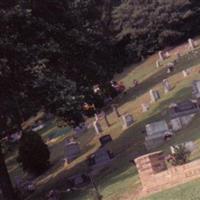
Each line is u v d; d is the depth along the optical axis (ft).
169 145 117.80
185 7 285.84
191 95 164.55
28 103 135.54
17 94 135.44
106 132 184.75
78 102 138.00
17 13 135.74
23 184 176.96
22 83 135.33
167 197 77.05
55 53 142.72
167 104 171.94
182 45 282.15
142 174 86.89
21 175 207.41
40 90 133.18
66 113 142.00
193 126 125.70
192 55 232.53
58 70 151.12
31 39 142.51
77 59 156.04
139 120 174.09
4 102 133.08
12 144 224.94
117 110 197.57
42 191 157.38
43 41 143.84
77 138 201.05
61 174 167.73
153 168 86.43
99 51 165.17
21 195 161.17
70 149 177.47
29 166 186.91
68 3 158.51
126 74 273.54
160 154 87.97
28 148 186.50
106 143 168.04
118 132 175.83
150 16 289.12
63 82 136.05
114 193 100.83
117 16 299.79
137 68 277.44
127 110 198.70
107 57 169.99
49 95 133.28
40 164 185.98
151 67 264.11
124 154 138.62
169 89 189.26
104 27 238.48
